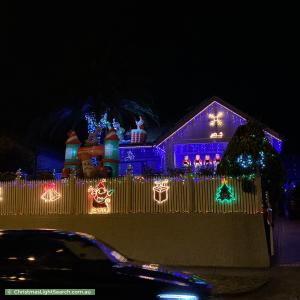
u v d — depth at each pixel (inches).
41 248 240.4
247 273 448.5
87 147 789.2
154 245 516.4
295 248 558.6
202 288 221.5
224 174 517.3
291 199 892.0
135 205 538.3
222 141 853.2
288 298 362.3
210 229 502.3
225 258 490.0
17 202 590.9
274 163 517.7
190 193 518.3
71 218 558.6
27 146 1252.5
